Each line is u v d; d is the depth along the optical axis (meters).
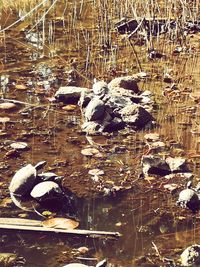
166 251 2.68
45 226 2.83
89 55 5.31
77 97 4.28
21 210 2.96
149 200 3.09
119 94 4.20
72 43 5.64
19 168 3.35
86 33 5.92
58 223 2.85
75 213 2.96
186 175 3.33
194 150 3.63
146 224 2.89
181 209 3.02
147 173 3.34
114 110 4.00
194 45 5.65
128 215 2.96
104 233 2.78
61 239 2.75
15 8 6.71
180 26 5.93
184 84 4.71
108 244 2.72
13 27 6.08
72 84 4.61
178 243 2.75
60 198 3.03
